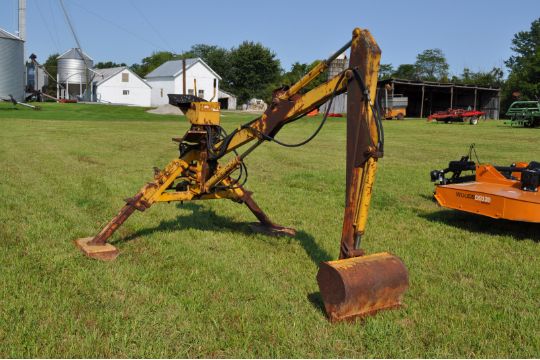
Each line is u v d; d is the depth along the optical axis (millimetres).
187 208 8023
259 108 80875
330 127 34312
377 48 4109
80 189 9305
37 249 5688
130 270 5098
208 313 4141
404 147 20922
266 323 4000
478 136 27828
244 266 5309
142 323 3957
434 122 44938
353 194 4273
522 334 3883
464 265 5488
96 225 6809
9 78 51438
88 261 5359
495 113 59531
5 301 4254
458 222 7516
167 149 17500
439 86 54750
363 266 4109
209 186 6004
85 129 26531
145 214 7559
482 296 4641
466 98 62156
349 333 3852
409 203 8938
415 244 6270
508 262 5605
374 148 4098
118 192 9086
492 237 6664
